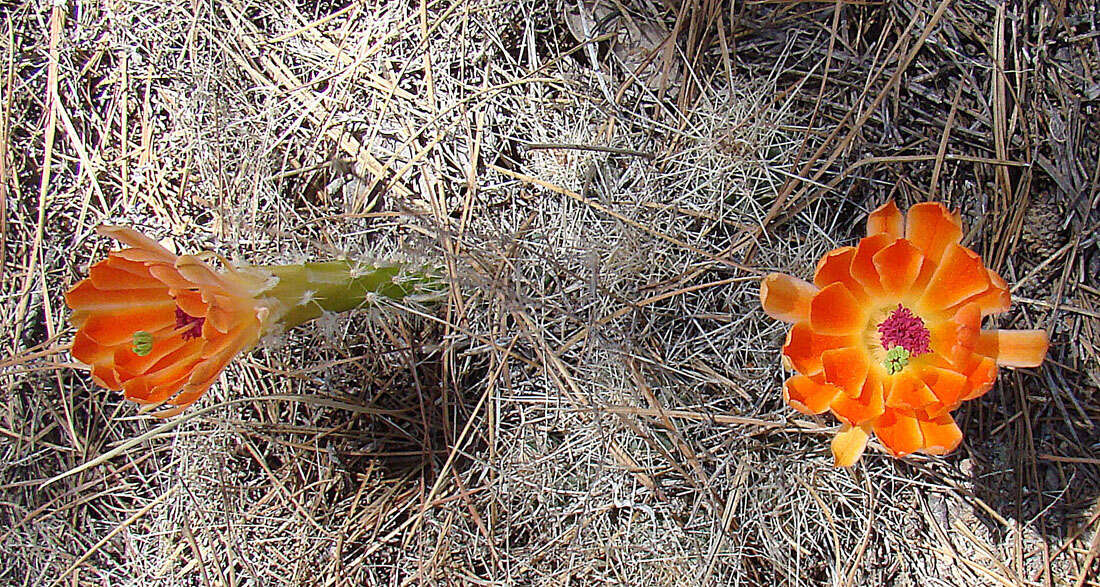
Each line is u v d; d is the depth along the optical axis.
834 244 0.28
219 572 0.30
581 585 0.30
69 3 0.33
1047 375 0.28
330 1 0.32
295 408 0.31
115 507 0.32
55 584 0.32
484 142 0.30
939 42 0.29
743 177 0.28
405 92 0.31
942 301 0.22
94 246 0.32
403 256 0.29
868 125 0.29
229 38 0.32
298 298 0.24
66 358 0.32
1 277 0.32
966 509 0.29
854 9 0.29
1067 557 0.29
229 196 0.31
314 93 0.32
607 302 0.28
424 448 0.30
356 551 0.31
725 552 0.28
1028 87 0.29
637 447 0.28
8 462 0.32
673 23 0.30
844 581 0.28
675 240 0.28
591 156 0.29
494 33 0.31
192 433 0.31
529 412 0.30
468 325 0.29
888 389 0.22
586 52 0.30
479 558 0.30
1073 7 0.28
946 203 0.29
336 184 0.32
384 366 0.30
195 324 0.23
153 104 0.32
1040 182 0.29
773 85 0.29
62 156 0.33
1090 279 0.29
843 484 0.28
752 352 0.28
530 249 0.29
